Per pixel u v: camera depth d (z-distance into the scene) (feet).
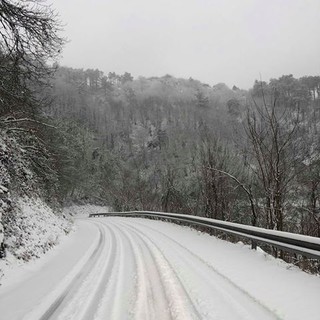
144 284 20.92
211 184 57.82
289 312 14.74
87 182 240.12
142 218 95.04
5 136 42.86
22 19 30.40
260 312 15.21
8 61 34.53
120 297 18.63
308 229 38.45
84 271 26.17
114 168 283.38
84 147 254.06
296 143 35.60
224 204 57.67
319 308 14.87
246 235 29.99
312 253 19.38
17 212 37.60
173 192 107.96
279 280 19.62
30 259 30.22
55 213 71.82
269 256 25.95
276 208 33.99
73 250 39.09
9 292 21.49
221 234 43.11
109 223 83.87
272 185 34.63
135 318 15.34
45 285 22.61
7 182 37.52
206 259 27.14
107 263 28.71
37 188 61.36
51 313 16.87
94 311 16.69
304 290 17.39
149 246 36.83
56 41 33.09
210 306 16.31
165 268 24.84
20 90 36.65
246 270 22.68
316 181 35.19
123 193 180.04
